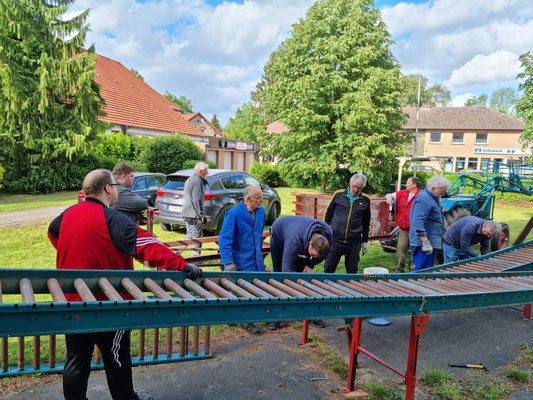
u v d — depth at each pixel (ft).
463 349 13.10
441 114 142.00
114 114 79.36
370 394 10.12
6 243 25.77
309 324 14.85
